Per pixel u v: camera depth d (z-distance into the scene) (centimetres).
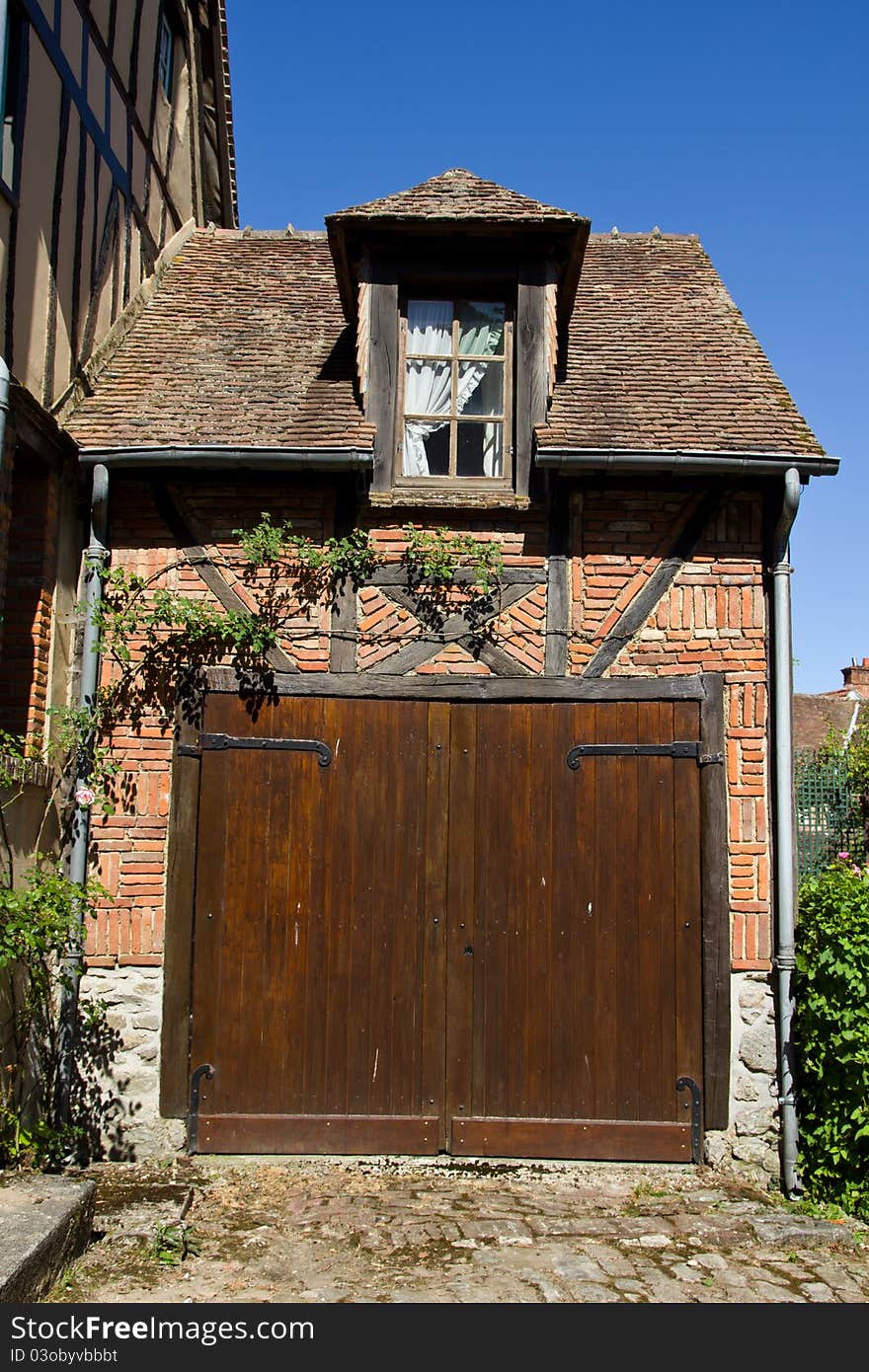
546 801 594
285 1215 495
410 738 598
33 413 539
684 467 580
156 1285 404
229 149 969
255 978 580
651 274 805
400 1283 420
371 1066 576
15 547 572
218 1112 570
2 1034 512
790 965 568
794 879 582
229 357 690
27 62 562
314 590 606
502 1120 571
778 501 603
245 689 596
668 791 591
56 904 507
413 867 590
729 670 596
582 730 596
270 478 611
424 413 638
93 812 589
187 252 846
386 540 609
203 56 911
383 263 634
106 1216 469
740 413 628
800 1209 524
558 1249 464
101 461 590
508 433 625
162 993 577
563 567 606
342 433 602
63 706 594
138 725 596
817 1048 550
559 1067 575
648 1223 498
